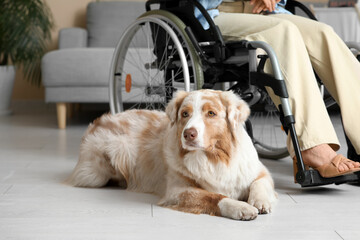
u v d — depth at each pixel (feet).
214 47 7.13
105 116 7.03
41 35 16.52
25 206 5.55
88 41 17.01
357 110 6.21
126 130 6.63
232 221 4.87
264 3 7.48
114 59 9.20
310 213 5.18
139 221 4.90
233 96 5.41
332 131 5.94
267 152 8.91
